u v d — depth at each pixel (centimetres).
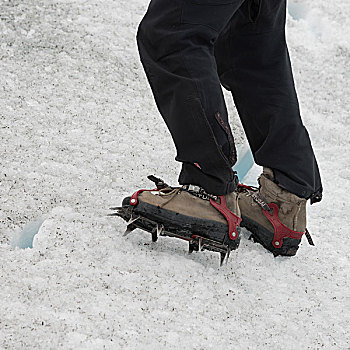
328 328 512
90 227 593
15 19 959
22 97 816
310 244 616
